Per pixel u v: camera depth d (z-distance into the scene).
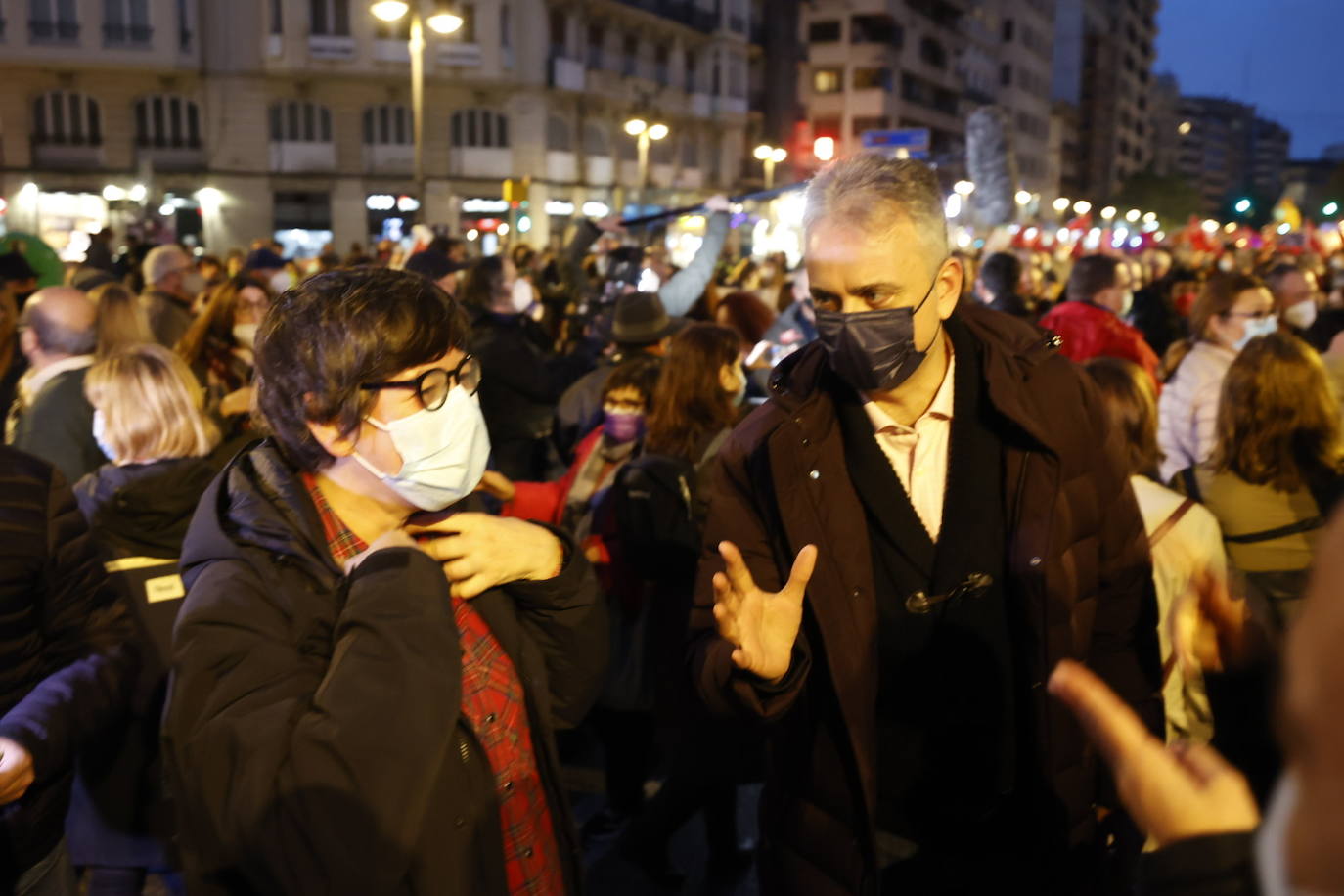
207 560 1.53
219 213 36.81
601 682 1.88
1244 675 1.59
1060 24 108.19
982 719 2.02
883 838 2.10
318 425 1.51
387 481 1.54
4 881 2.04
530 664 1.77
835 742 2.01
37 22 34.03
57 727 1.97
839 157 1.98
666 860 3.46
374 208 38.78
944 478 2.02
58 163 34.94
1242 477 3.13
